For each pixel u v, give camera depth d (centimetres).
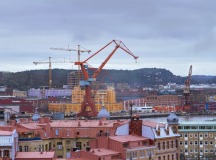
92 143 16800
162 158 17162
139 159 16075
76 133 18938
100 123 19338
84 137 18838
